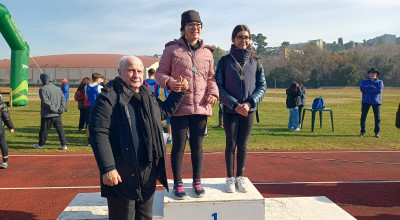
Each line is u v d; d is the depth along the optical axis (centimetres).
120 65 252
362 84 1027
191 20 313
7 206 445
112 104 240
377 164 685
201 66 321
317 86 7812
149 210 264
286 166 666
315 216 357
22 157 728
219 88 344
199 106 320
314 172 623
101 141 231
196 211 312
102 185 242
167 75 307
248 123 350
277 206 383
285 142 929
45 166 655
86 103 911
